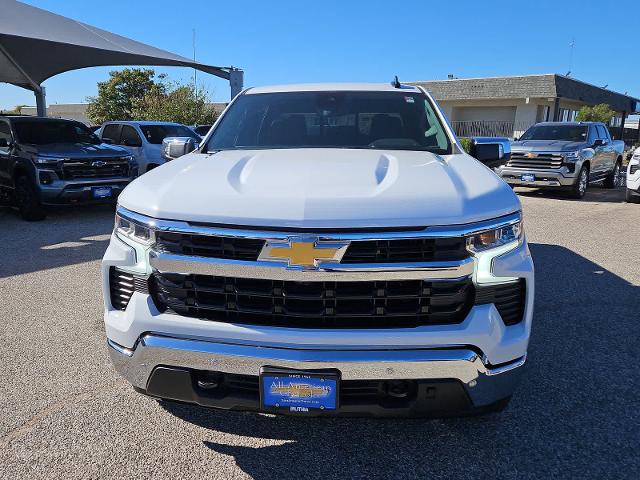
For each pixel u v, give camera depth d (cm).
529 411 284
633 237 745
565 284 512
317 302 203
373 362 201
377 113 347
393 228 197
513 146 1201
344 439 258
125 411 281
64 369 329
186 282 212
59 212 957
